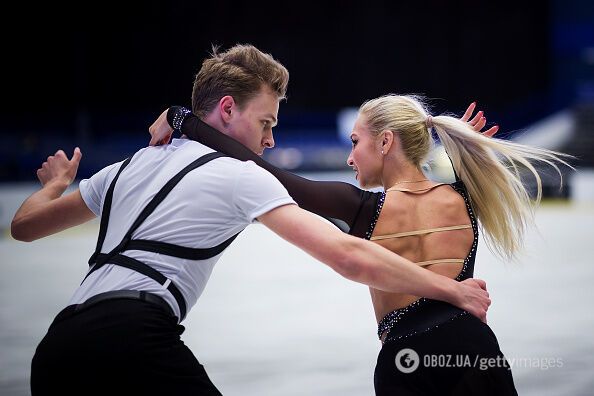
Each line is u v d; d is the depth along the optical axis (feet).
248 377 38.04
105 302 17.75
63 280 72.49
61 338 17.66
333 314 55.21
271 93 20.52
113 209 19.52
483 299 18.90
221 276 75.36
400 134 20.84
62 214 21.27
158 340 17.56
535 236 104.42
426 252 19.69
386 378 19.03
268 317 54.34
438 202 20.18
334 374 38.40
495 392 18.45
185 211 18.47
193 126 20.21
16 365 40.78
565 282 67.00
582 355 40.63
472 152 20.85
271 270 79.46
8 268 81.46
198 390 17.90
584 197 157.58
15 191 114.83
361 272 17.66
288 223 17.89
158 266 18.21
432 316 18.85
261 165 19.79
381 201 19.89
